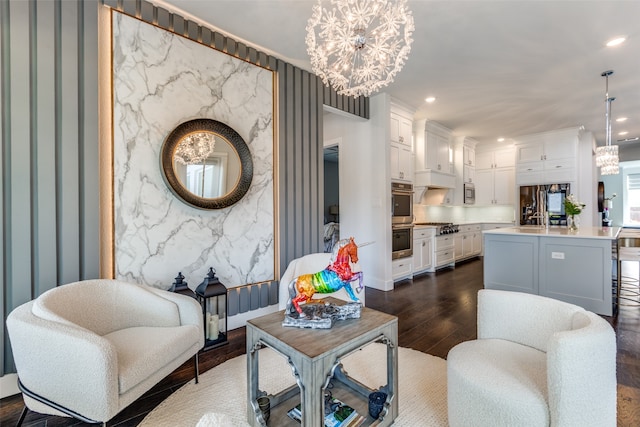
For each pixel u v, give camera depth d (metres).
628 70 3.37
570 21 2.50
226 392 1.83
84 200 2.00
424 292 4.02
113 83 2.12
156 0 2.27
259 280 2.95
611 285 3.00
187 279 2.48
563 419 1.06
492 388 1.19
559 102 4.37
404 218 4.70
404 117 4.65
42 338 1.33
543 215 5.30
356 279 1.64
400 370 2.06
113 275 2.12
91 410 1.27
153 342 1.62
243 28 2.61
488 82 3.70
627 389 1.82
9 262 1.76
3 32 1.74
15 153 1.77
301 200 3.29
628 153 7.73
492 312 1.62
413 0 2.22
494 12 2.38
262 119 2.97
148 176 2.28
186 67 2.47
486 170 7.15
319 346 1.30
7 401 1.76
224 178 2.64
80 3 1.98
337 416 1.46
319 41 2.74
